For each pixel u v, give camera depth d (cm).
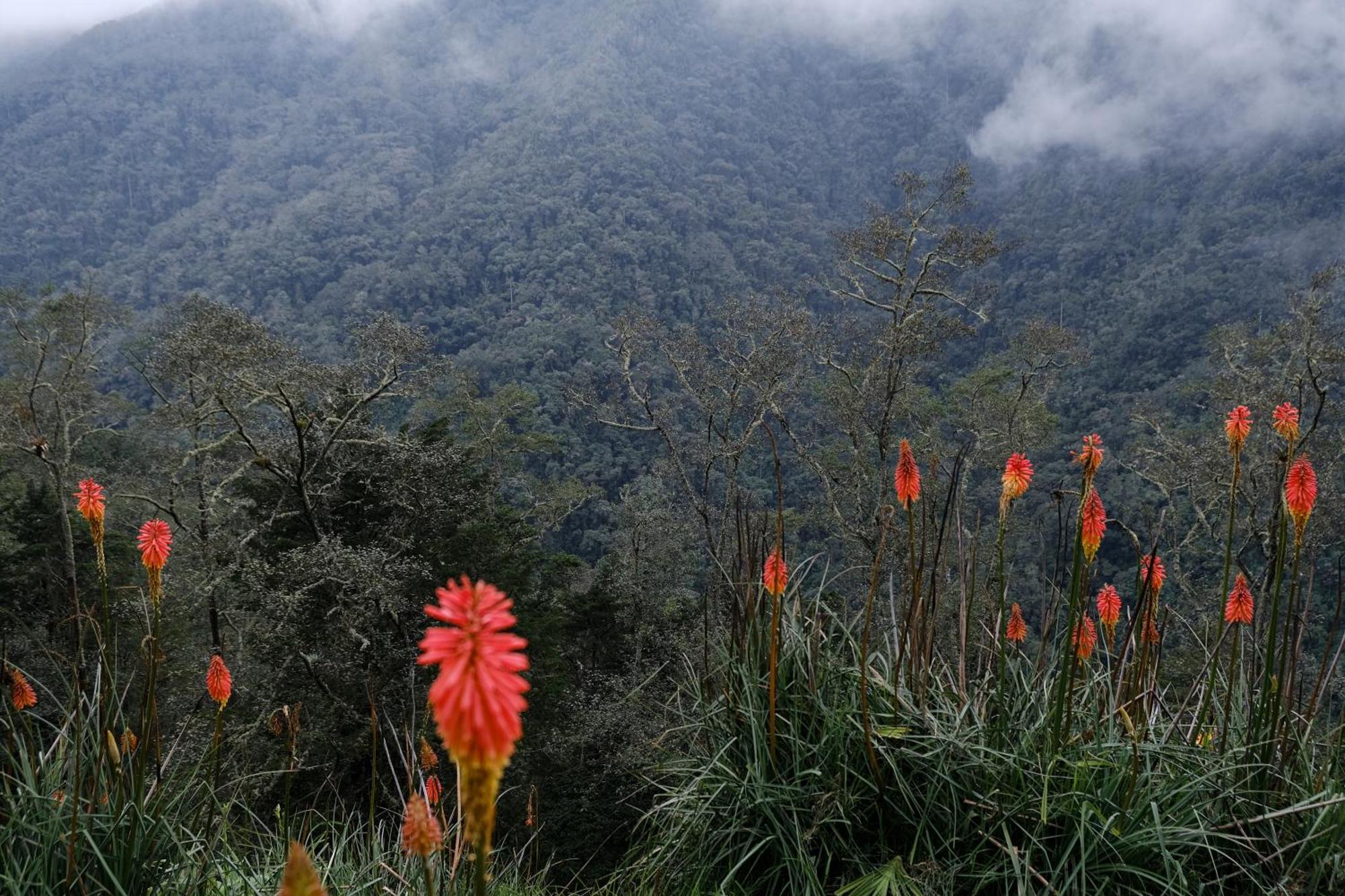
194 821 425
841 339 2867
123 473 3075
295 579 1802
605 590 2938
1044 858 407
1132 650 529
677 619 2747
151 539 354
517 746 1923
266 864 441
